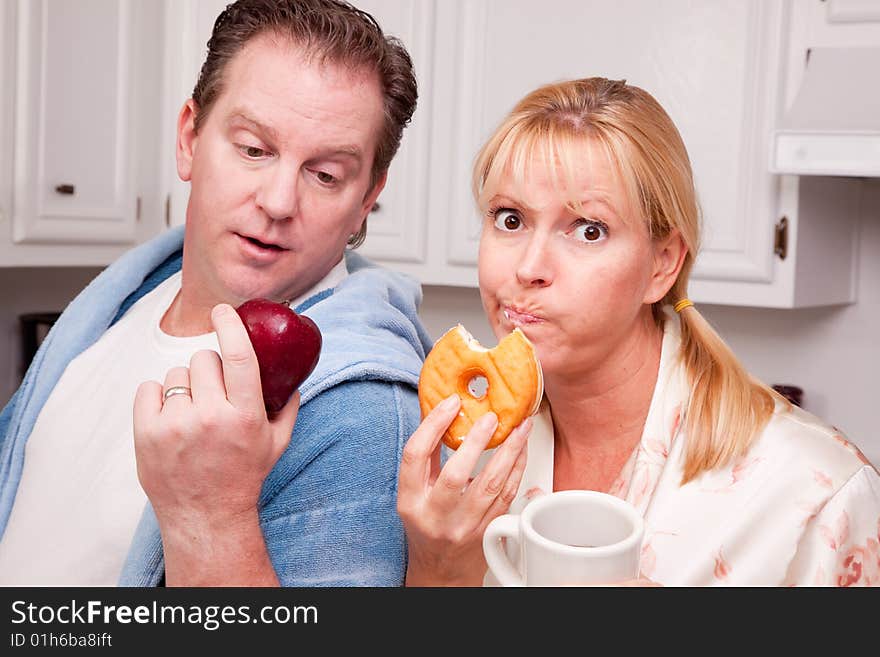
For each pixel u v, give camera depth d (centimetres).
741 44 191
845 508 81
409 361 87
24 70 193
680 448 85
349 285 96
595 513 55
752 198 193
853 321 221
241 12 92
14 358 244
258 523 69
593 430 89
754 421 84
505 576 56
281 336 64
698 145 196
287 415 68
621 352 85
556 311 76
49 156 200
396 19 222
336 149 91
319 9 91
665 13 197
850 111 172
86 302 114
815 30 187
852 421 222
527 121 76
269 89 89
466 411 68
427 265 225
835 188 206
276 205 90
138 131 223
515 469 68
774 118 190
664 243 82
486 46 215
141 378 100
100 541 91
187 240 100
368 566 77
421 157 222
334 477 78
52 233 202
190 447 63
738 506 82
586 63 205
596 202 75
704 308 234
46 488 100
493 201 78
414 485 67
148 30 224
